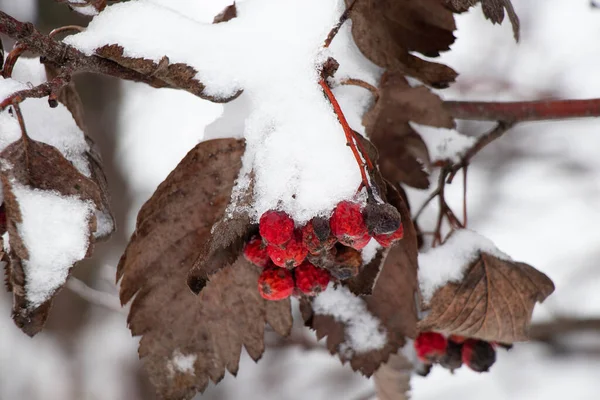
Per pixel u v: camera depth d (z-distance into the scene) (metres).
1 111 0.39
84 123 0.44
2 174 0.39
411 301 0.42
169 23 0.41
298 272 0.41
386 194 0.41
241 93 0.41
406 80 0.45
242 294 0.43
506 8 0.41
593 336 0.81
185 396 0.43
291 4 0.42
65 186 0.39
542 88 0.85
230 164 0.41
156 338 0.43
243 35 0.41
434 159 0.47
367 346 0.43
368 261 0.41
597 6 0.54
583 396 0.93
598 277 0.91
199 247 0.42
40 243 0.39
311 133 0.40
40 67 0.43
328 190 0.39
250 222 0.39
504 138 0.94
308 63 0.40
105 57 0.40
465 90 0.85
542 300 0.45
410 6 0.42
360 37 0.43
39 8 0.73
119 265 0.42
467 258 0.44
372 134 0.45
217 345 0.43
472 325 0.44
